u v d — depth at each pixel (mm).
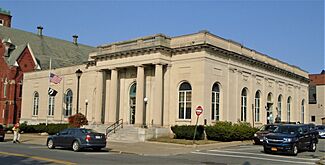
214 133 29953
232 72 35688
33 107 52156
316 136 25922
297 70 50562
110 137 32938
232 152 23094
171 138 31453
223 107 34000
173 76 34062
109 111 37438
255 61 39000
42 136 38812
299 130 23625
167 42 34312
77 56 71250
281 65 46062
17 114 58562
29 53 61062
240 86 36875
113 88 36969
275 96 43969
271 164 17406
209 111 32156
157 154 21609
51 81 41875
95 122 38344
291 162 18562
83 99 43469
